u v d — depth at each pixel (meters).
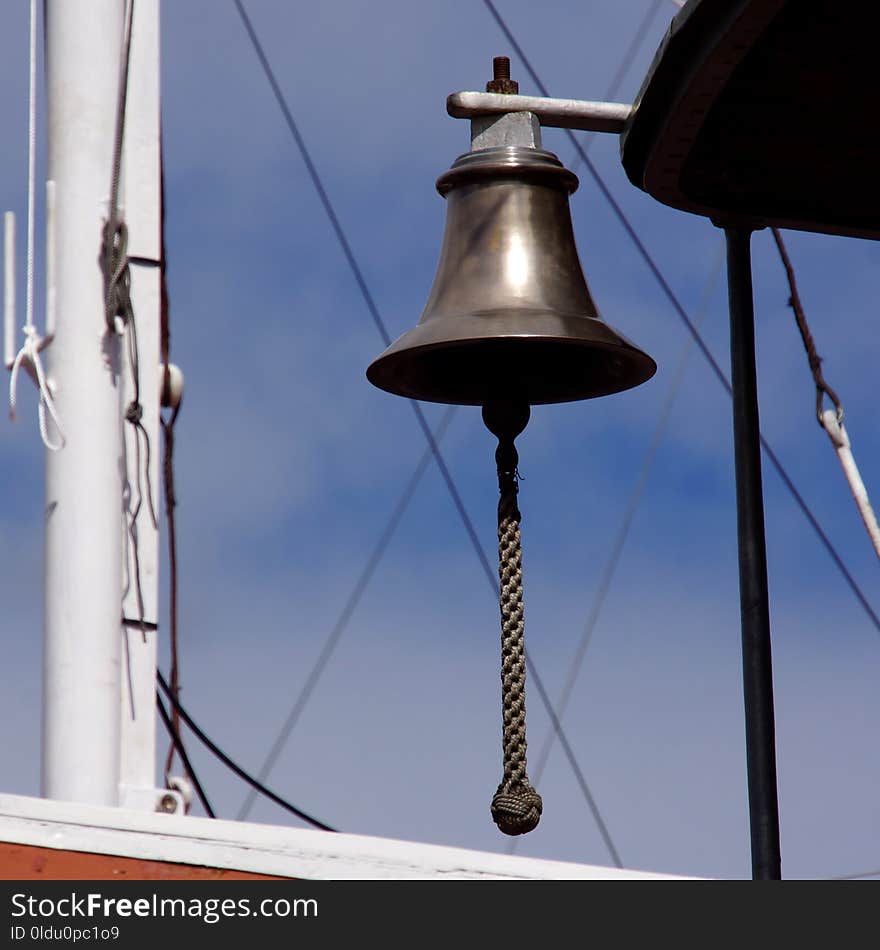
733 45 21.38
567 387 21.98
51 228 24.92
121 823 17.50
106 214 25.02
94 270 24.86
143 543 25.69
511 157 21.72
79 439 24.41
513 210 21.61
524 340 21.09
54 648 24.00
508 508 20.28
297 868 17.58
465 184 21.80
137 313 26.12
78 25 25.34
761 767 22.75
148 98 26.80
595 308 21.56
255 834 17.61
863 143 23.52
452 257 21.67
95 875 17.38
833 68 22.45
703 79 21.88
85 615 24.05
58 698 23.83
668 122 22.52
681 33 21.61
